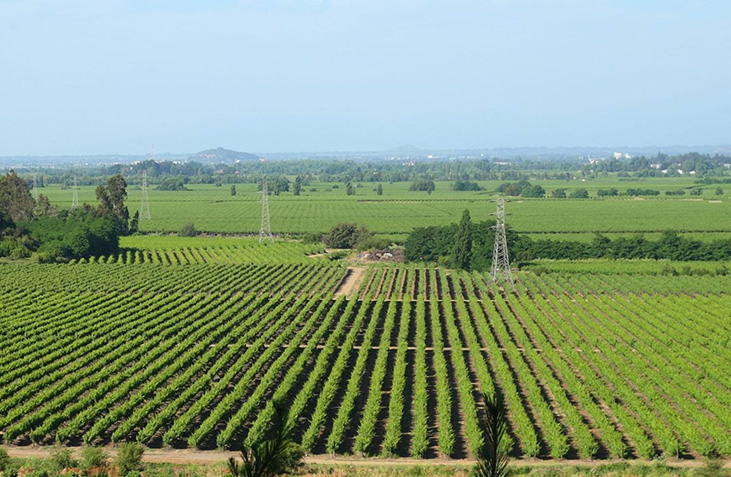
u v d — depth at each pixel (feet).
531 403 252.42
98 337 330.34
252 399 241.76
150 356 294.66
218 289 449.89
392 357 310.04
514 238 563.07
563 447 204.13
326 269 536.01
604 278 492.54
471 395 245.45
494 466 59.47
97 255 602.44
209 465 197.16
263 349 319.68
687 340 327.88
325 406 235.61
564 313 382.01
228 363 298.76
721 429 217.77
